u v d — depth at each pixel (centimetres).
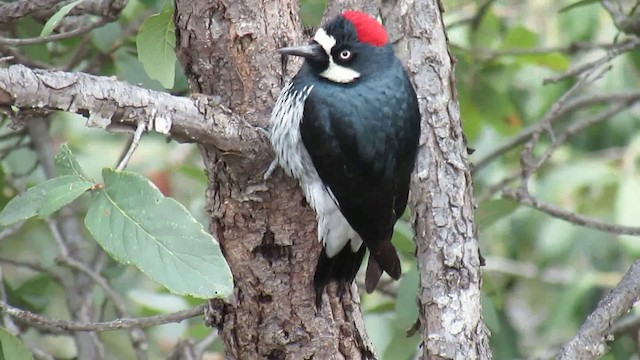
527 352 1432
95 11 972
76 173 683
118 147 1403
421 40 845
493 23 1316
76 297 1154
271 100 800
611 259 1363
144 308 1203
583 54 1379
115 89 693
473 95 1252
